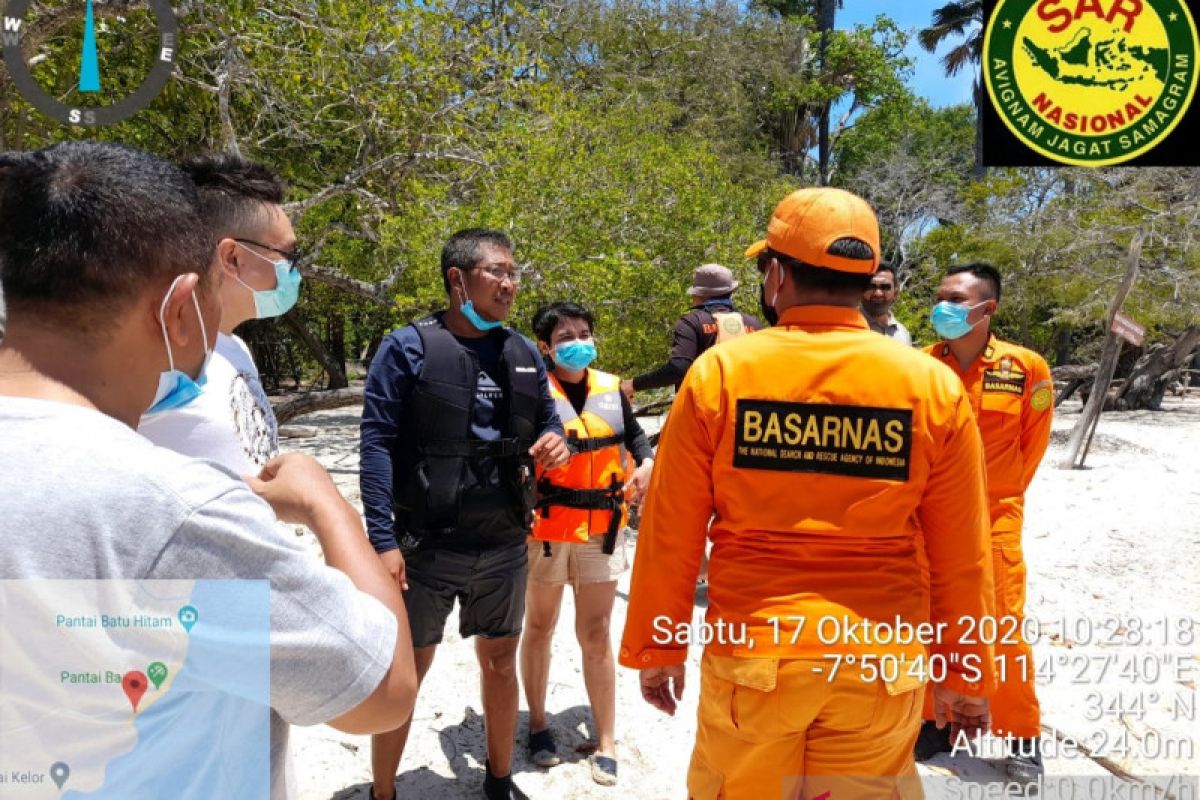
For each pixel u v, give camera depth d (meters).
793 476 1.96
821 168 31.17
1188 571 6.05
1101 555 6.40
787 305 2.11
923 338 10.47
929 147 31.00
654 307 8.45
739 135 25.83
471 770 3.25
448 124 10.43
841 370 1.96
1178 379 23.38
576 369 3.57
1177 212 18.25
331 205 12.31
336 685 1.02
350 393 10.08
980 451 2.03
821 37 30.39
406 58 9.69
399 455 2.79
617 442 3.39
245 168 2.03
